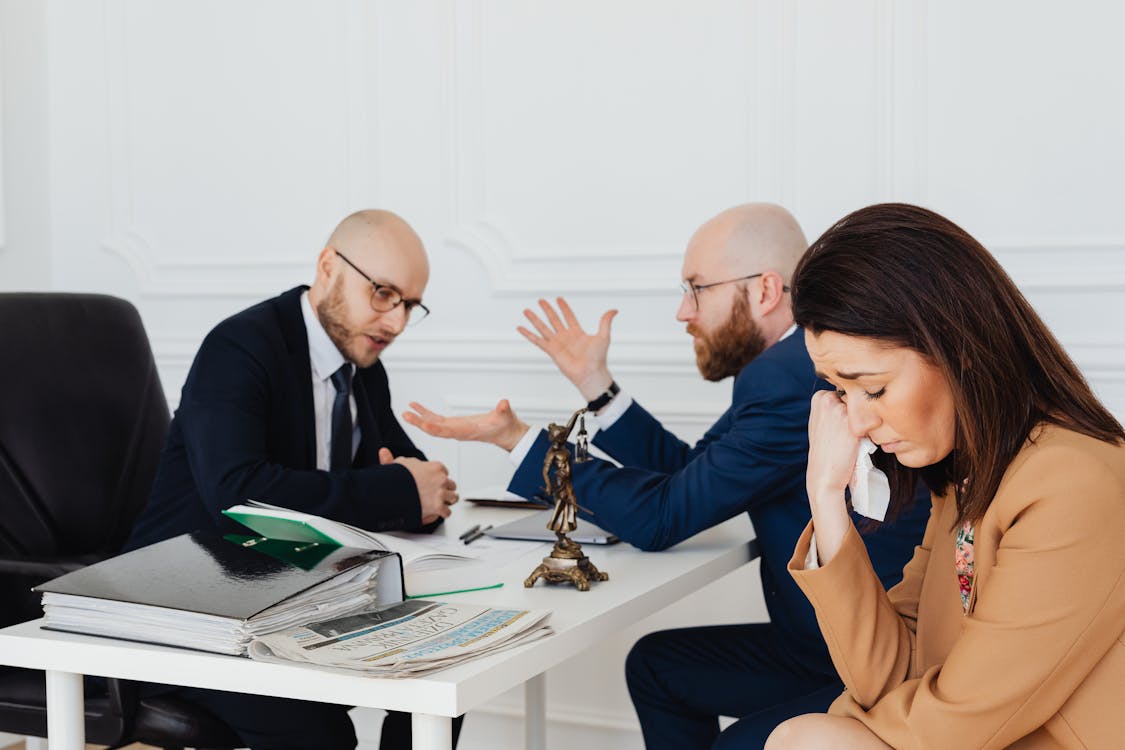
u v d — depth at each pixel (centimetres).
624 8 309
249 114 349
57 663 137
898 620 141
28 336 236
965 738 119
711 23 301
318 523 157
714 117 302
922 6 281
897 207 128
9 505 228
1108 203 270
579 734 320
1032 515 118
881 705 129
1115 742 116
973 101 279
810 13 291
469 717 329
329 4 338
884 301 123
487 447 325
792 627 205
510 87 321
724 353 220
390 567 151
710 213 303
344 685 121
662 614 313
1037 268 275
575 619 144
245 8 348
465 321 328
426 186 330
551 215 318
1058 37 272
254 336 213
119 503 240
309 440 220
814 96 292
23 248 361
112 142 364
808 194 294
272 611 133
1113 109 268
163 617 134
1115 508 115
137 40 361
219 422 203
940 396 126
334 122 340
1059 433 121
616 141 311
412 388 333
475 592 160
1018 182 276
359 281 222
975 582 126
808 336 132
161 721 186
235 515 164
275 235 348
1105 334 271
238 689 127
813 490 142
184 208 358
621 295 311
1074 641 115
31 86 363
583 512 191
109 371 244
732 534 213
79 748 142
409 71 331
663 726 229
